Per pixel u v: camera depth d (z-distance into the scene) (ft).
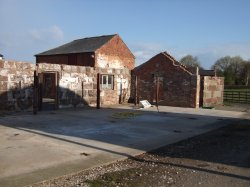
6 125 39.34
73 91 62.13
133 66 108.68
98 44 99.35
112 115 52.06
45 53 111.04
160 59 73.51
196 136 36.27
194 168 23.07
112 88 72.74
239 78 194.18
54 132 35.58
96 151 27.30
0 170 21.17
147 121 46.73
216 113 60.03
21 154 25.46
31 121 43.27
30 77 53.83
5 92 50.42
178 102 70.90
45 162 23.34
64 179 20.01
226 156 26.94
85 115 51.42
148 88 75.77
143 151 27.99
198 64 209.77
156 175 21.17
